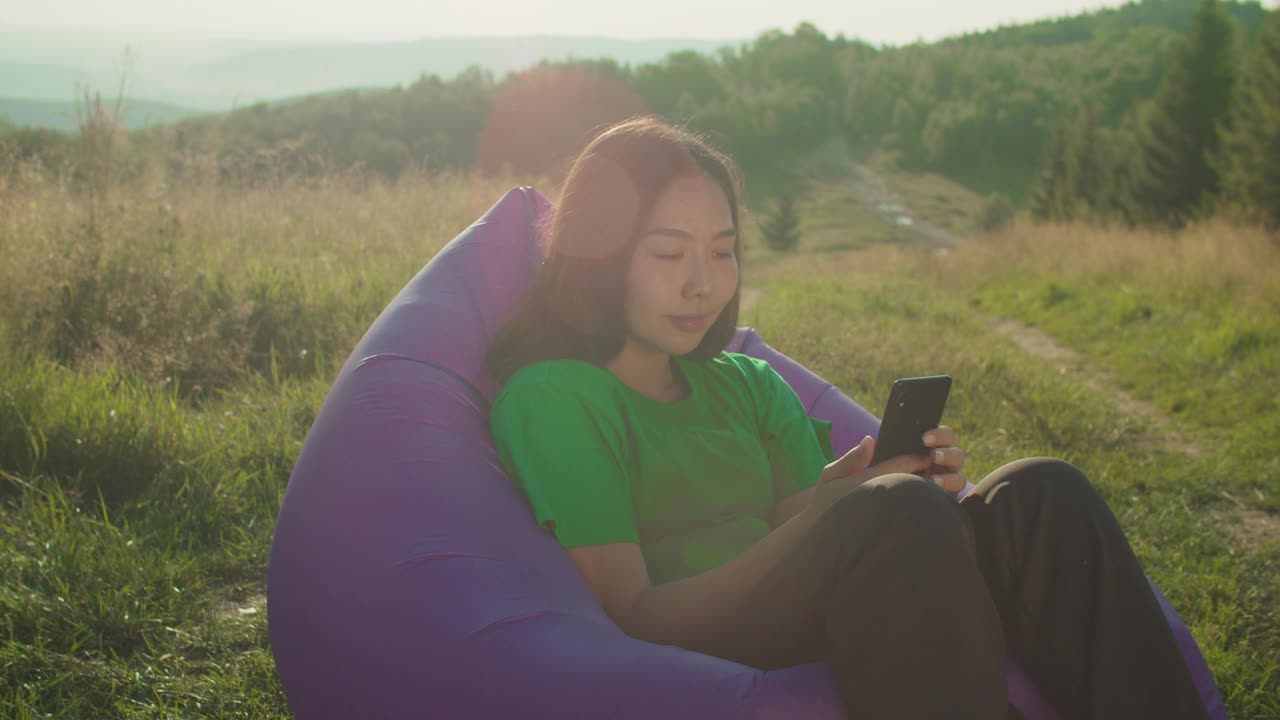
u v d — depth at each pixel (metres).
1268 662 2.27
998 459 3.84
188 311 4.08
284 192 6.68
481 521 1.30
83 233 4.07
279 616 1.35
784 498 1.73
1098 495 1.33
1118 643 1.27
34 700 1.69
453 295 1.78
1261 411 4.91
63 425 2.72
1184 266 8.89
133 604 2.06
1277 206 17.84
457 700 1.14
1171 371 5.95
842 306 8.62
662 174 1.47
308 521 1.37
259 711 1.77
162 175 5.65
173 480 2.68
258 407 3.36
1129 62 92.69
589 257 1.51
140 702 1.76
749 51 140.75
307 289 4.65
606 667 1.11
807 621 1.16
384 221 6.51
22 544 2.25
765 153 104.88
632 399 1.51
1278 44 18.28
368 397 1.49
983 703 1.05
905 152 103.25
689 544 1.48
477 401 1.60
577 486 1.35
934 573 1.07
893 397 1.51
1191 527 3.26
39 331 3.62
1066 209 40.88
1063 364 6.74
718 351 1.70
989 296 10.83
